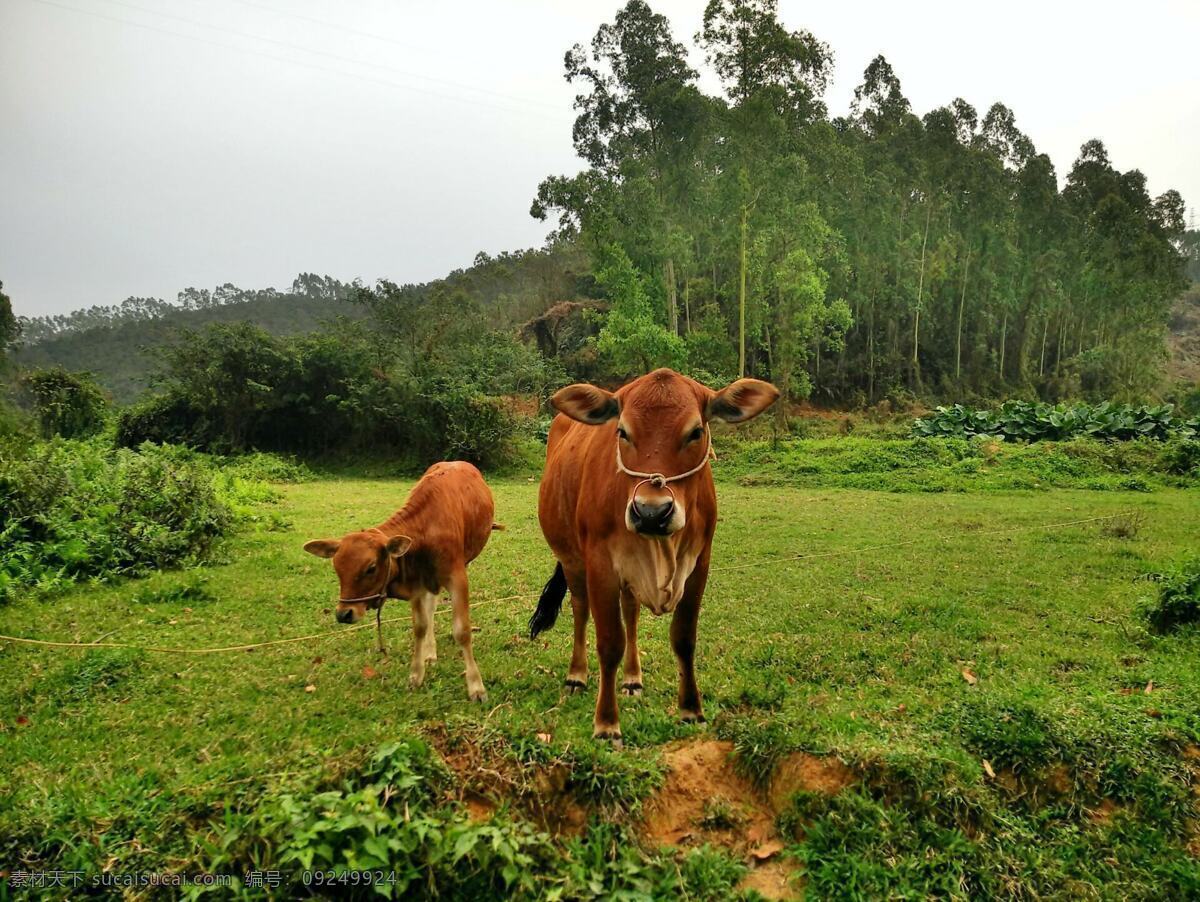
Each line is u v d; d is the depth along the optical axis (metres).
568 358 44.72
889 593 7.62
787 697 4.93
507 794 3.43
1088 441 20.78
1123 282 52.62
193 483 10.49
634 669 5.01
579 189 27.30
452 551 5.32
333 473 23.52
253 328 26.20
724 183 28.38
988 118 54.88
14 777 3.96
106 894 2.89
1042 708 4.24
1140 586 7.76
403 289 34.31
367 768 3.30
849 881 3.10
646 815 3.53
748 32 26.31
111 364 86.94
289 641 6.31
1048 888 3.16
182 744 4.41
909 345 50.59
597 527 4.20
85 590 8.07
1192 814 3.59
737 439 25.09
